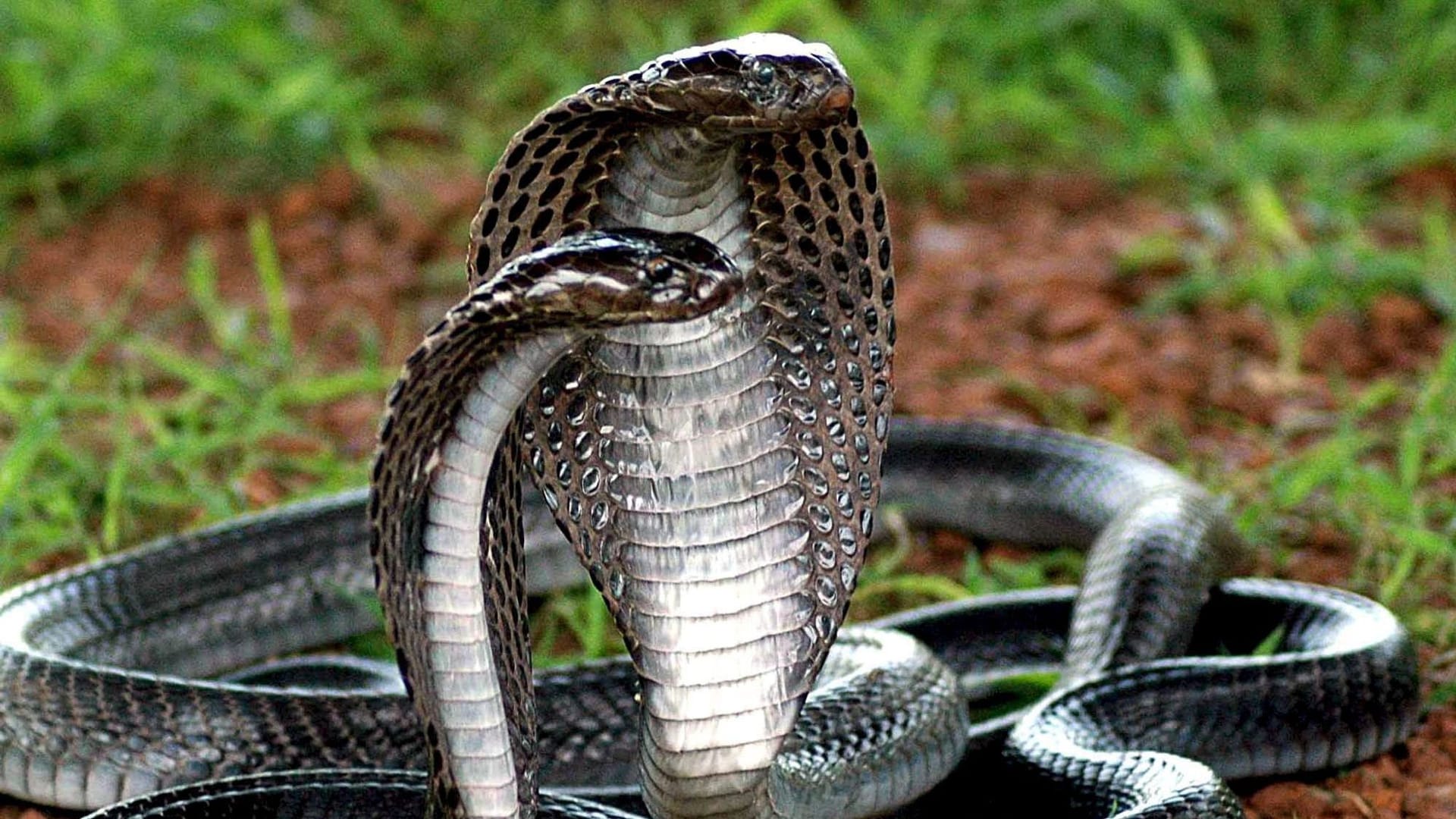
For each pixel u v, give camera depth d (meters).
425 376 5.01
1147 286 14.23
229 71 16.48
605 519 5.77
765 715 5.84
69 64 16.42
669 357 5.61
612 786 7.62
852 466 5.88
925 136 16.31
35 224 15.39
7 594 8.76
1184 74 17.00
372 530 5.11
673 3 18.56
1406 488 10.39
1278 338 13.27
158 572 9.17
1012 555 10.58
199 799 6.62
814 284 5.77
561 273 4.89
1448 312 13.48
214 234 15.27
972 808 7.64
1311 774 7.96
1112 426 12.08
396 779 6.81
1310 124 16.80
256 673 8.76
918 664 7.64
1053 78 17.80
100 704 7.50
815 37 17.67
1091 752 7.33
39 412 11.01
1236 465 11.32
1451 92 16.97
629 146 5.43
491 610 5.48
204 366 12.89
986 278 14.33
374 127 16.83
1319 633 8.60
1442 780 7.71
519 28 18.28
